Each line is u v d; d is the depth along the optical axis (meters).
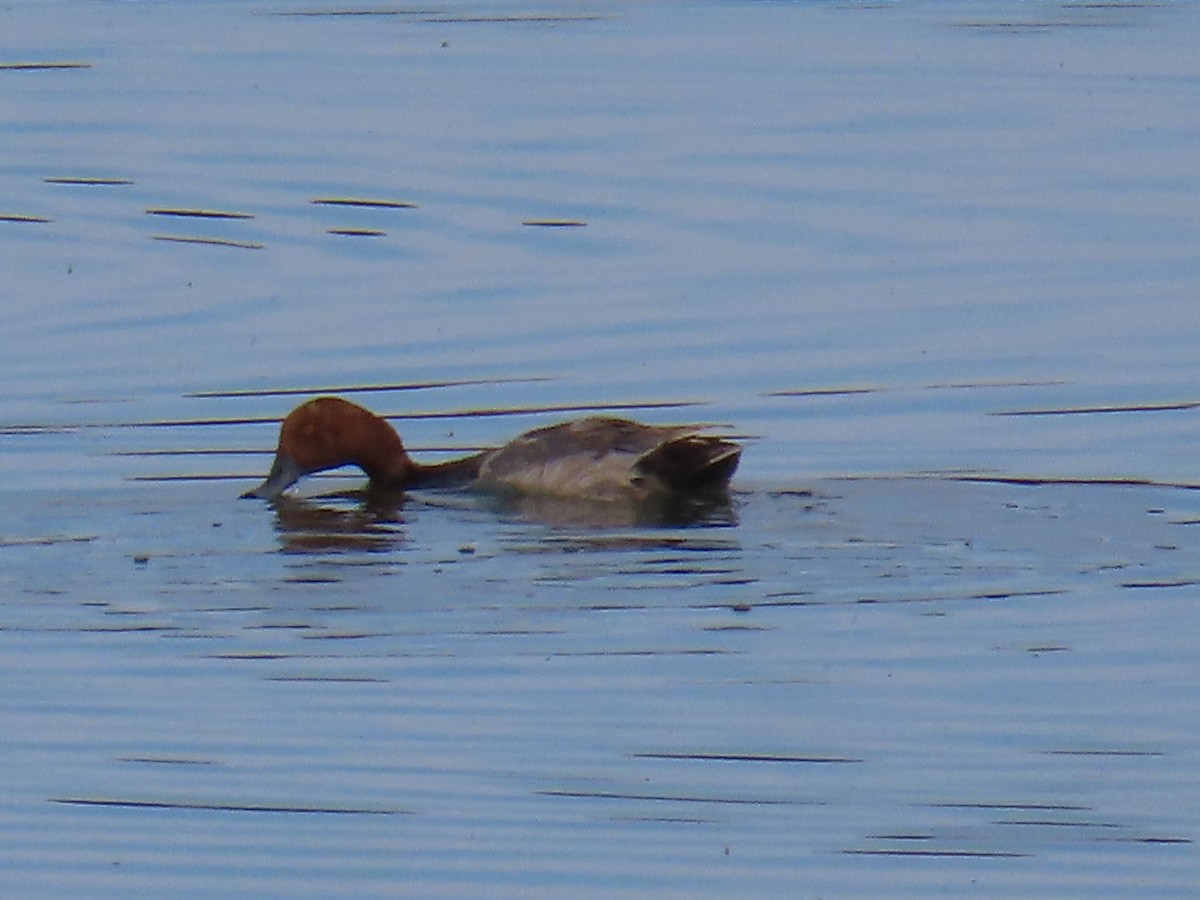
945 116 27.86
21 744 12.07
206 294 21.52
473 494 16.17
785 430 17.50
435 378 19.02
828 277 21.59
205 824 11.30
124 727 12.26
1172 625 13.30
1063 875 10.71
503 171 25.73
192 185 25.75
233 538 15.07
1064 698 12.41
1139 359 19.06
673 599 13.74
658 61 31.53
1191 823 11.12
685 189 24.77
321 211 24.45
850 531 14.94
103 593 13.98
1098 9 35.00
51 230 24.12
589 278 21.70
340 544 14.88
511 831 11.18
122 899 10.60
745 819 11.23
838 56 31.64
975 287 21.20
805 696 12.46
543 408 18.33
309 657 13.02
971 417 17.64
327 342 19.95
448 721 12.27
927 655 12.95
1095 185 24.62
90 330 20.39
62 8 36.12
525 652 13.03
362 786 11.59
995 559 14.34
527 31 33.84
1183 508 15.43
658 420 17.91
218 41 33.44
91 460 16.88
